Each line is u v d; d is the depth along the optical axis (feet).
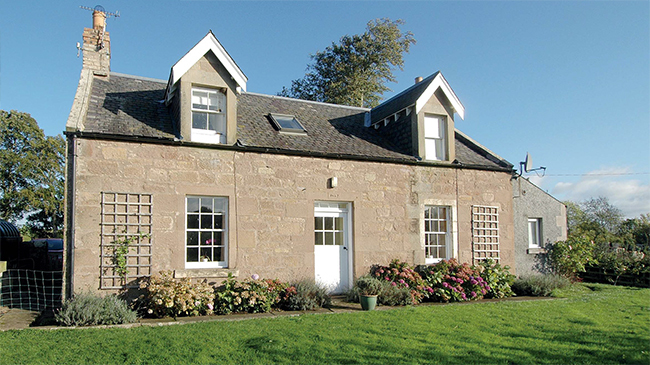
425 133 42.09
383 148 41.50
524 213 46.57
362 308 31.09
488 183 43.75
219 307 29.81
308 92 90.53
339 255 37.52
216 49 33.86
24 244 50.83
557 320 27.43
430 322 26.45
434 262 40.40
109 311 25.98
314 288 32.60
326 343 21.44
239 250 32.86
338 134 41.83
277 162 35.04
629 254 50.88
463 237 41.63
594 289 44.27
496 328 25.11
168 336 22.40
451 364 18.80
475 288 37.09
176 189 31.45
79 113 30.45
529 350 20.88
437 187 41.16
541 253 47.21
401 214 39.29
